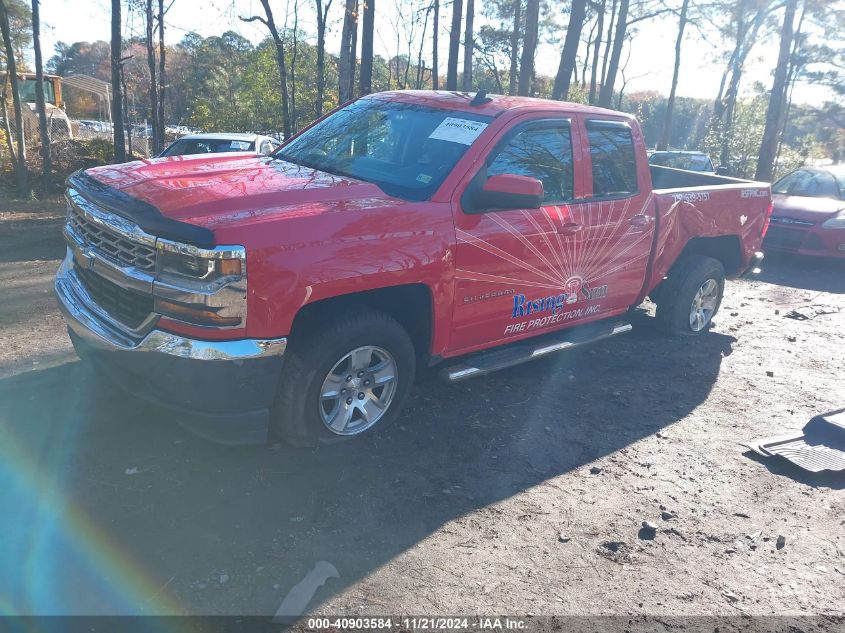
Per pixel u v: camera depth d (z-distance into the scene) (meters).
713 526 3.86
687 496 4.14
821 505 4.18
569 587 3.24
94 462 3.81
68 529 3.25
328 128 5.32
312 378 3.87
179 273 3.44
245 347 3.48
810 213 10.93
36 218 12.63
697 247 7.03
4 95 18.83
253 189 3.94
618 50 21.25
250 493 3.68
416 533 3.51
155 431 4.19
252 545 3.27
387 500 3.76
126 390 3.83
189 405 3.57
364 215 3.90
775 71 22.94
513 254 4.65
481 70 41.25
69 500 3.47
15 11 18.22
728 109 37.41
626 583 3.31
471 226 4.38
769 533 3.85
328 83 29.17
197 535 3.30
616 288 5.71
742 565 3.54
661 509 3.97
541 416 5.02
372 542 3.40
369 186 4.29
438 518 3.66
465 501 3.85
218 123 30.55
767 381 6.17
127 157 20.98
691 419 5.25
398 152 4.71
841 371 6.57
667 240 6.10
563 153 5.09
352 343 3.97
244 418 3.63
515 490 4.02
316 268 3.63
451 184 4.34
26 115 23.84
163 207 3.54
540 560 3.41
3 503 3.39
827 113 52.78
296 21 16.77
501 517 3.73
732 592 3.33
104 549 3.14
